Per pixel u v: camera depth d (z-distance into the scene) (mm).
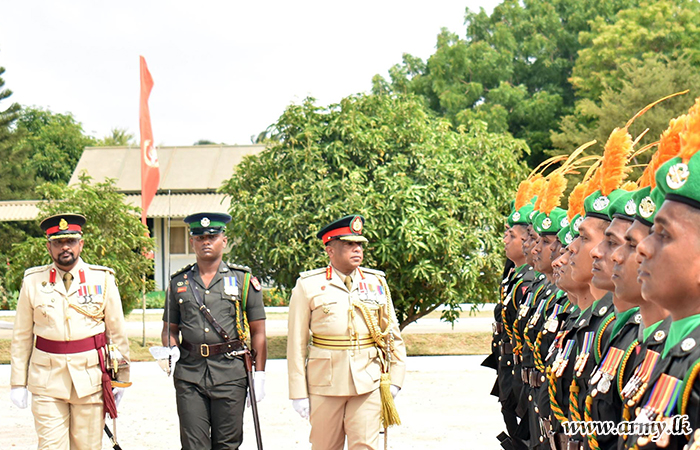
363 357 5465
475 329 18297
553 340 4762
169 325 6055
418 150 13828
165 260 30109
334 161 13602
